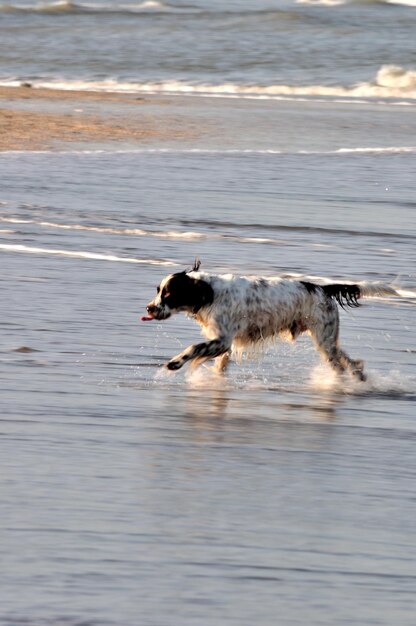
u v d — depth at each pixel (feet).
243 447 33.19
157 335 47.96
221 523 26.43
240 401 39.11
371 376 42.86
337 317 42.68
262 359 44.16
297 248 68.69
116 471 30.22
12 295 54.34
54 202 83.56
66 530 25.50
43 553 24.13
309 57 257.55
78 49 268.82
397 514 27.58
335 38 284.61
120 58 256.11
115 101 175.94
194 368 40.93
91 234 71.87
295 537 25.76
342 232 74.59
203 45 273.33
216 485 29.32
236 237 71.97
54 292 55.31
